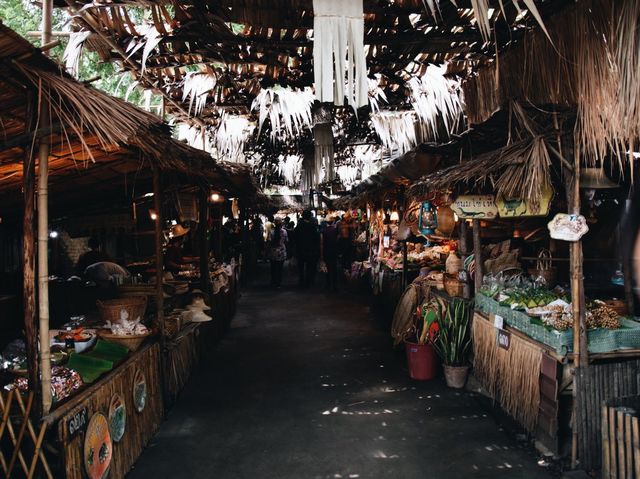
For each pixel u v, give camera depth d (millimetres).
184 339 5348
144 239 8898
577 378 3369
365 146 9383
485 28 2230
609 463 3047
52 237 8031
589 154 3498
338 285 13719
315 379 5469
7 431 2543
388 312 8883
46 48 2262
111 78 7266
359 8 2311
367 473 3395
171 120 6730
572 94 2947
